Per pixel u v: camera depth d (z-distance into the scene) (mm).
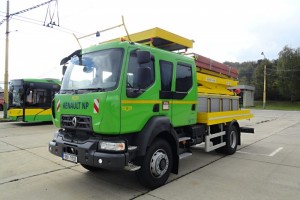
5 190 4953
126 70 4551
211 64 7578
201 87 7188
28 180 5508
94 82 4836
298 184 5312
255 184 5301
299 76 54750
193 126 6562
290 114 29578
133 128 4641
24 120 15523
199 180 5531
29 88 15828
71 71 5422
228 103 8523
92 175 5816
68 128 5020
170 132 5340
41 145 9336
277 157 7719
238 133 8609
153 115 5070
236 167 6566
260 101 62375
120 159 4281
